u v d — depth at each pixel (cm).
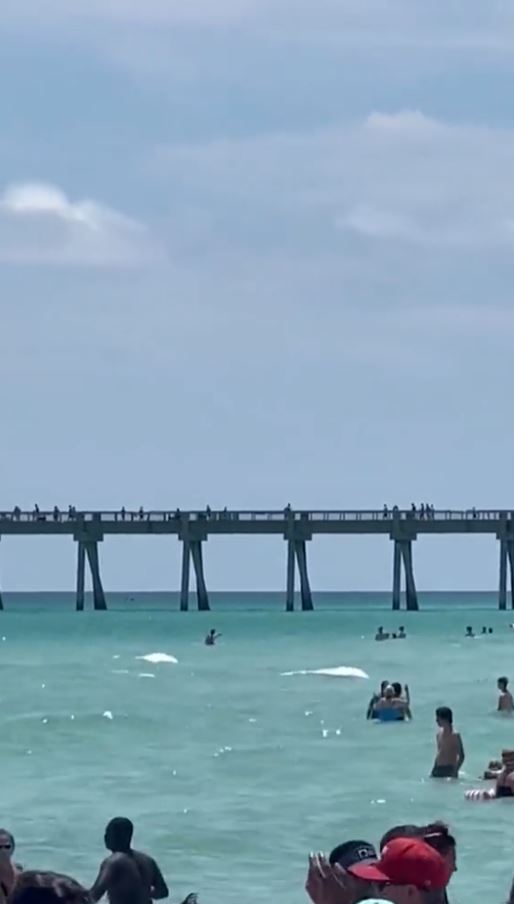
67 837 3816
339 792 4500
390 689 6625
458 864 3378
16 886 1140
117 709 7212
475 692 8012
